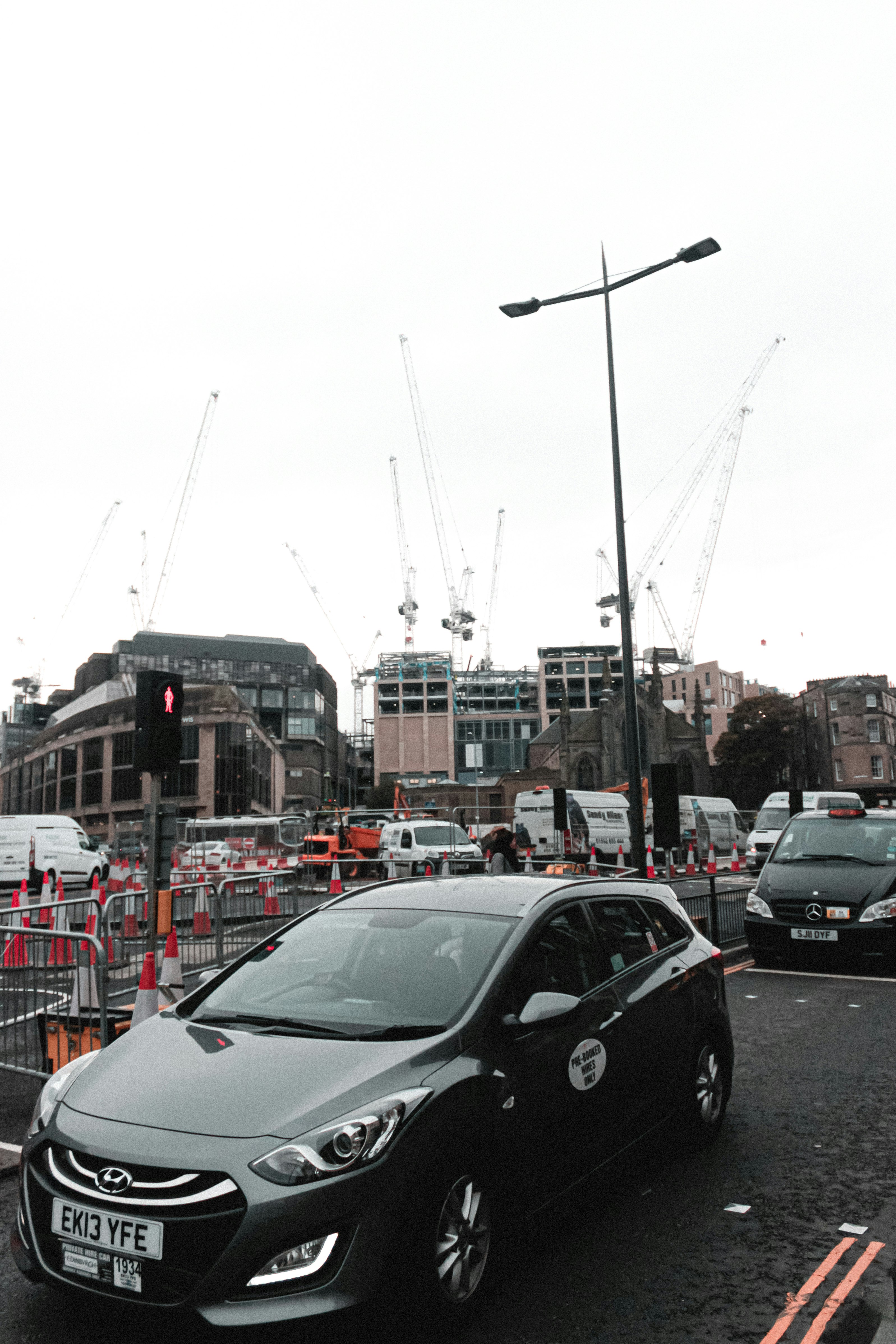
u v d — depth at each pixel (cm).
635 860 1588
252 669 13638
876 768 9212
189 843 2836
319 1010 407
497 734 16650
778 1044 785
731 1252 404
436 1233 330
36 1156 345
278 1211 304
